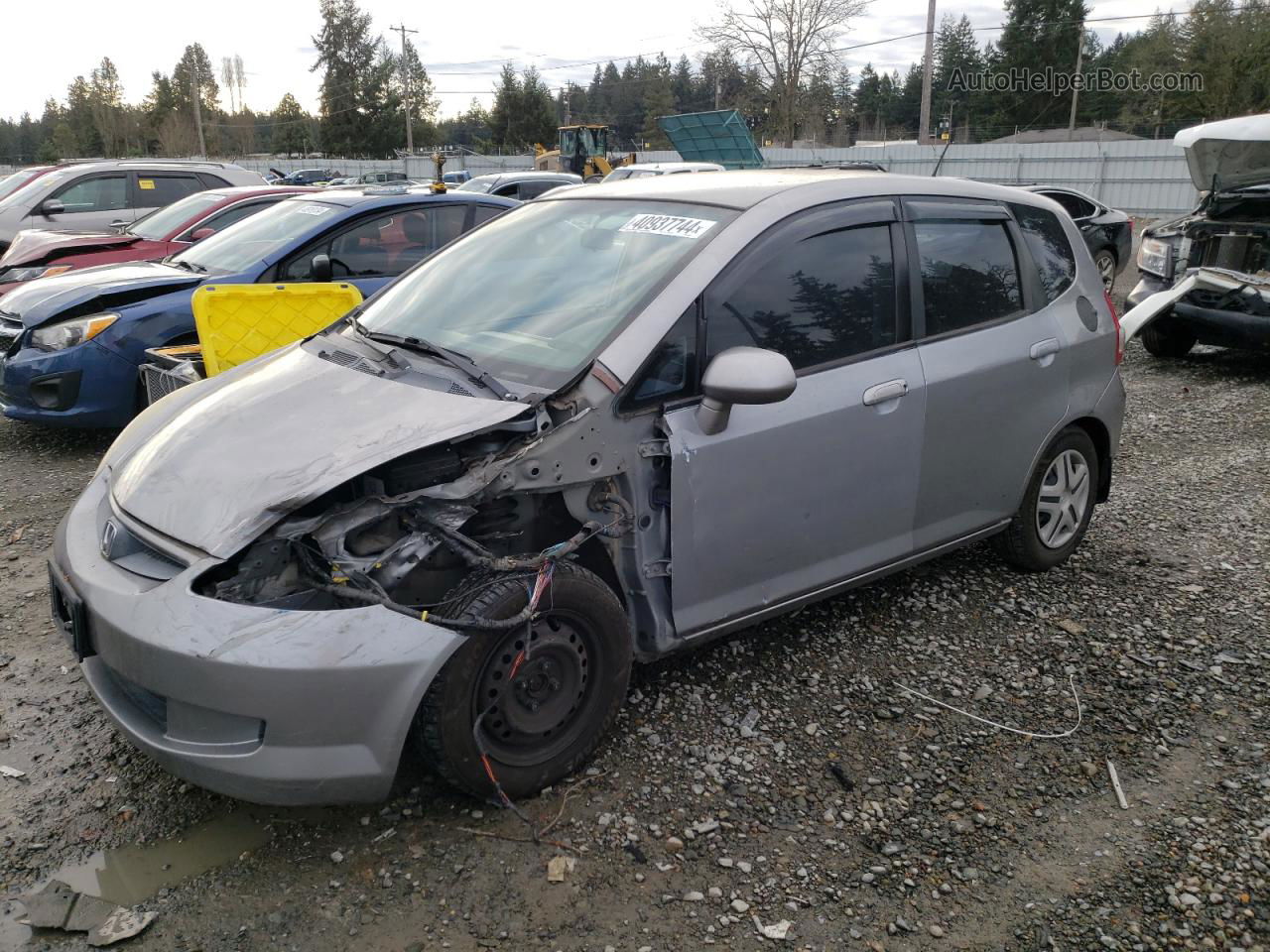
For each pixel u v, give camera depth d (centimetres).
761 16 4972
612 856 274
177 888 260
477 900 257
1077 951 245
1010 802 301
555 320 329
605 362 298
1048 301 430
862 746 327
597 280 341
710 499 315
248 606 254
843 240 356
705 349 314
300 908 253
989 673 374
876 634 402
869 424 354
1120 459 647
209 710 250
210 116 9256
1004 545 447
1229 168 890
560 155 3281
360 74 7994
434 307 373
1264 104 4131
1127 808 299
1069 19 5988
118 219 1280
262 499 267
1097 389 451
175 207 1012
